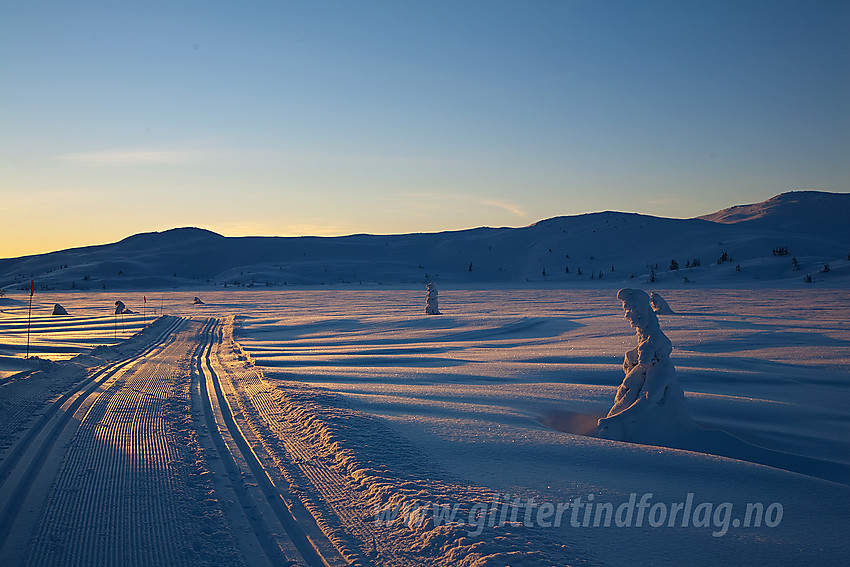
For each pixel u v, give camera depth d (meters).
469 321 39.94
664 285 135.75
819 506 7.54
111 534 6.28
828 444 11.90
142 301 93.00
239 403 13.88
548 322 38.62
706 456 9.78
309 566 5.53
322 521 6.57
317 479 8.07
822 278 119.31
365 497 7.33
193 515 6.81
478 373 19.95
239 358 24.56
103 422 11.61
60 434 10.57
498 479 8.20
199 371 20.36
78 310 65.38
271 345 31.20
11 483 7.84
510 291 122.44
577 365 21.22
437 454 9.45
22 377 16.84
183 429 11.05
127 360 23.20
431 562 5.53
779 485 8.34
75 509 6.97
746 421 13.63
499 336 34.12
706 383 18.17
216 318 52.50
